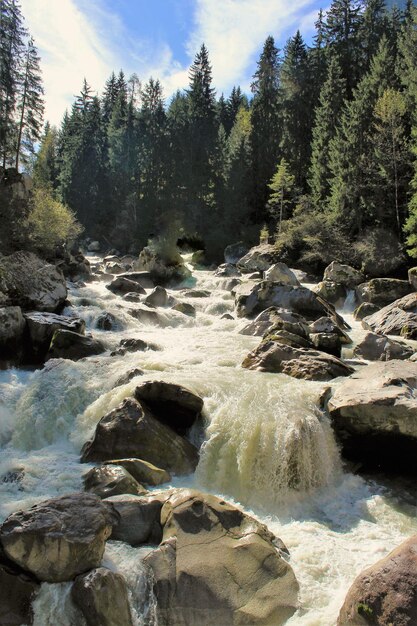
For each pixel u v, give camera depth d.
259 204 62.56
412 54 47.97
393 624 5.46
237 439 10.25
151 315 22.50
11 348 16.45
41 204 39.03
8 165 53.50
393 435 10.14
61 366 14.47
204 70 76.25
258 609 6.35
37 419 12.17
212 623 6.22
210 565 6.73
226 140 76.00
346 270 35.09
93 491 8.70
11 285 20.69
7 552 6.37
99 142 84.19
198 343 17.95
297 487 9.62
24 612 6.21
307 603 6.62
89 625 5.98
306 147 64.12
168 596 6.41
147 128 75.38
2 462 10.43
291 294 23.53
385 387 10.97
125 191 73.50
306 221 45.31
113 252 63.78
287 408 10.98
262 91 69.19
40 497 8.79
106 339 18.19
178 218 62.38
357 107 49.16
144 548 7.22
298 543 7.95
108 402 11.87
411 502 9.45
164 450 10.11
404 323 21.09
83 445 11.10
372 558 7.61
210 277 40.94
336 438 10.80
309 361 13.83
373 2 71.00
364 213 46.28
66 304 23.11
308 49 74.06
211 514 7.48
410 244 37.59
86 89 94.25
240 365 14.88
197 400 10.93
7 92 47.28
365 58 67.19
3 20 46.88
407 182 43.28
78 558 6.41
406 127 46.41
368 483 10.21
